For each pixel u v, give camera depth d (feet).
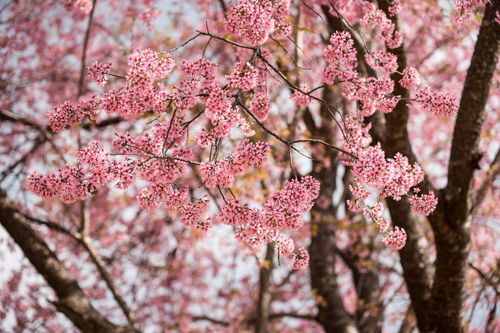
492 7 17.17
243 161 10.38
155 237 36.70
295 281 37.83
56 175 10.52
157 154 10.77
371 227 29.27
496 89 23.61
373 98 12.78
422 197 11.94
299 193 10.68
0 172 27.61
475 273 26.78
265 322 24.94
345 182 30.86
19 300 32.07
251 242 11.05
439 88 29.81
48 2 31.30
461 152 18.02
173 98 10.64
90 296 35.63
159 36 31.76
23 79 31.37
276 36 12.75
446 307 19.33
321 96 27.71
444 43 28.02
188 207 11.12
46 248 23.59
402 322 27.17
